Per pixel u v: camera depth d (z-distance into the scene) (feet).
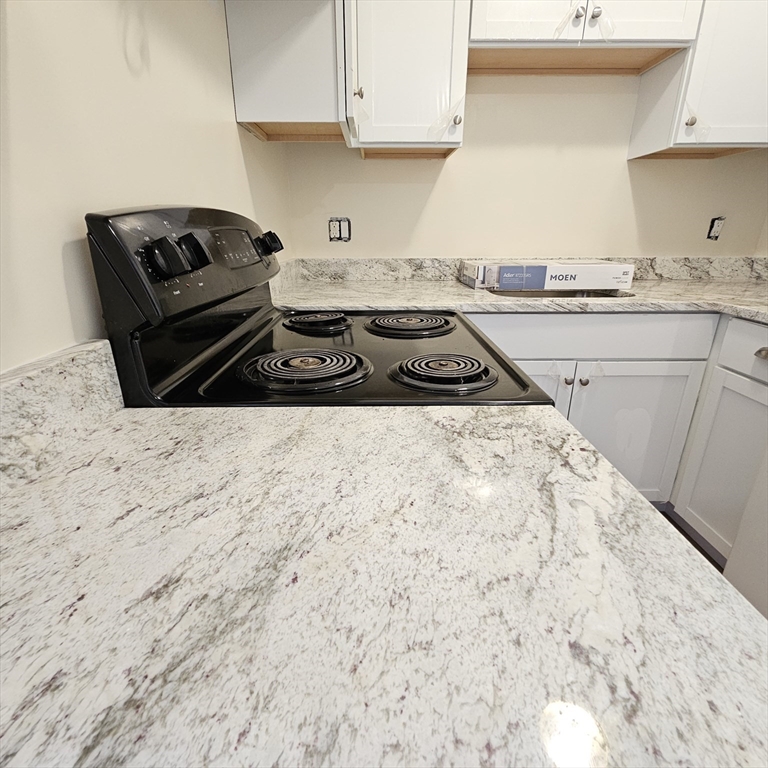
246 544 1.05
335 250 6.28
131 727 0.66
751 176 5.97
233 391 2.08
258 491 1.26
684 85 4.77
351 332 3.38
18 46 1.54
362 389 2.07
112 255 1.73
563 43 4.58
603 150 5.89
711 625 0.82
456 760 0.62
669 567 0.96
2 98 1.48
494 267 5.02
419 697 0.70
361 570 0.96
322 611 0.86
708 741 0.63
